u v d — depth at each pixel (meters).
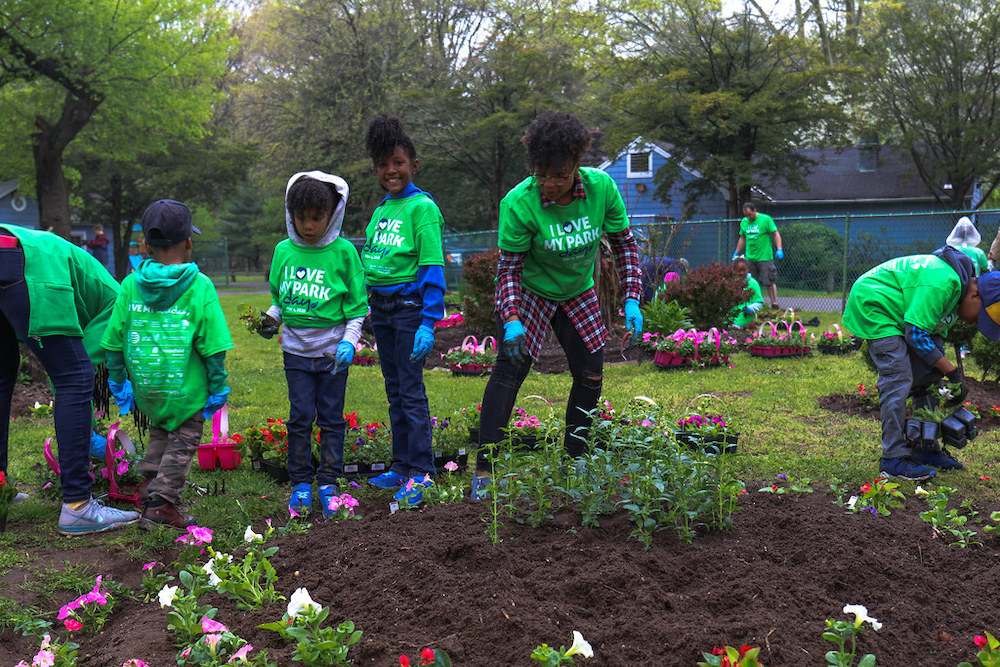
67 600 3.24
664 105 26.19
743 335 11.94
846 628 2.32
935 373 4.77
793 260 23.67
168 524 3.92
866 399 6.70
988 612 2.76
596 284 11.16
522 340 3.76
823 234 23.64
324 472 4.27
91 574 3.48
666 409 6.27
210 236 47.25
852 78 26.78
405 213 4.27
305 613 2.43
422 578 2.91
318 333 4.23
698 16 28.06
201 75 24.59
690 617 2.61
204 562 3.45
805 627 2.55
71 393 3.95
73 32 20.23
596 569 2.90
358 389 7.95
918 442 4.65
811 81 26.42
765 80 26.83
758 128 27.14
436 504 3.92
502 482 3.48
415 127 31.25
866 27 29.58
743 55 27.66
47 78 23.39
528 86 30.00
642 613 2.63
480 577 2.85
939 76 27.66
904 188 31.22
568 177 3.60
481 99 31.06
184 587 3.09
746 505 3.71
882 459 4.70
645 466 3.34
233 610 2.82
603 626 2.56
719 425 5.27
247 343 12.28
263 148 36.88
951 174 28.31
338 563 3.13
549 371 9.09
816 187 32.81
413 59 33.62
